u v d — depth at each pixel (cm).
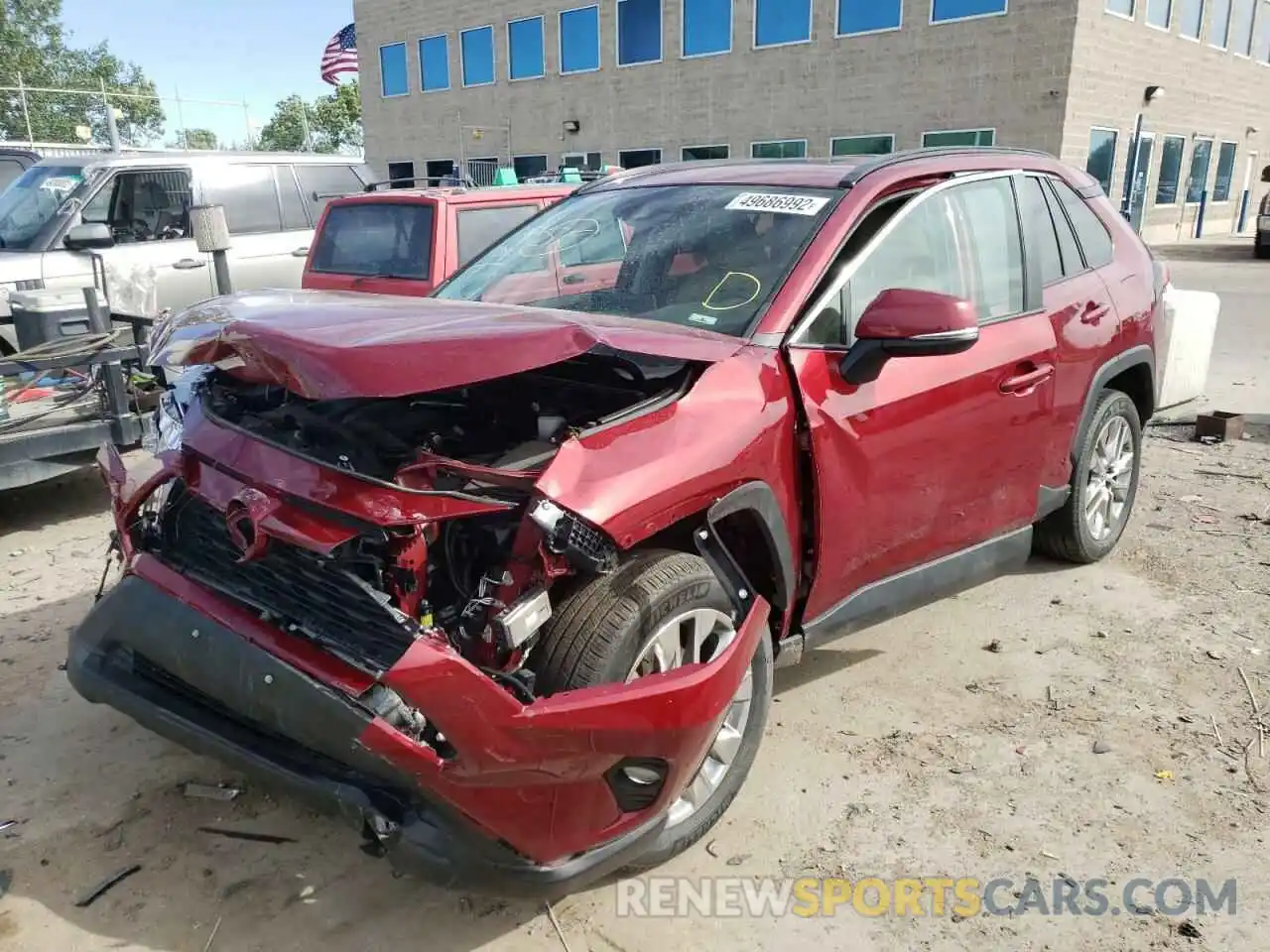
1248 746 340
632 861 261
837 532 309
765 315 303
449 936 259
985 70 1981
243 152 916
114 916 264
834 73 2184
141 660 271
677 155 2500
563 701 228
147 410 575
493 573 244
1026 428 381
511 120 2834
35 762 331
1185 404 819
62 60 5488
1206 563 491
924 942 258
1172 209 2520
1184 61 2319
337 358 225
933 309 282
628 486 246
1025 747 341
